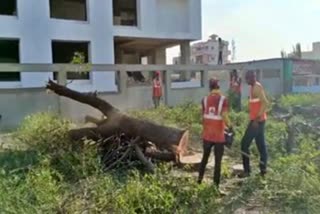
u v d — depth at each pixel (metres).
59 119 11.58
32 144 8.48
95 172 6.46
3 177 5.65
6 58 18.83
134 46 26.98
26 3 19.08
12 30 18.73
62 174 6.46
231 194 5.90
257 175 6.37
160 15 23.56
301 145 9.03
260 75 21.98
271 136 9.62
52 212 4.92
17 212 4.62
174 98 18.08
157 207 5.09
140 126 7.84
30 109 14.00
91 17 20.98
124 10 22.92
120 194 5.36
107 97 16.34
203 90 18.97
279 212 5.20
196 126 11.25
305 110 14.54
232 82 17.34
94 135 8.25
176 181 5.95
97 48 21.19
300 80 24.66
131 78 17.89
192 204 5.34
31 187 5.34
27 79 17.84
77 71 15.42
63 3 20.58
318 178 6.04
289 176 5.96
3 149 8.34
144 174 6.76
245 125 11.03
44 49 19.61
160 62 27.78
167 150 7.82
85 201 5.32
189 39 24.50
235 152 8.41
